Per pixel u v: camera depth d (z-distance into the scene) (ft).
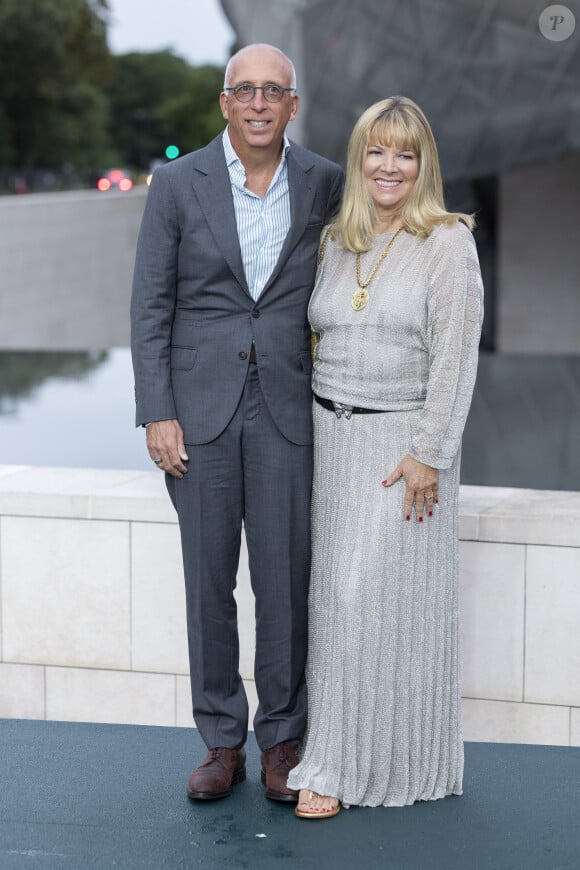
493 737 11.52
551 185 55.06
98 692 12.46
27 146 167.63
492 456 32.71
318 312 9.34
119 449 32.58
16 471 13.43
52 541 12.30
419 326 9.02
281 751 9.71
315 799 9.24
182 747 10.74
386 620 9.17
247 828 9.07
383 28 45.09
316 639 9.59
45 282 62.75
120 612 12.27
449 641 9.46
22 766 10.28
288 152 9.50
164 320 9.48
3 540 12.41
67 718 12.57
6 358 58.44
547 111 44.32
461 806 9.45
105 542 12.19
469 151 46.11
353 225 9.19
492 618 11.37
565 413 39.60
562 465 31.37
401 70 45.44
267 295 9.38
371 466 9.20
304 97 47.52
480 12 43.27
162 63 247.91
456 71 44.65
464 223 9.15
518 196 55.31
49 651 12.50
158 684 12.29
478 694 11.49
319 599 9.55
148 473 13.26
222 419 9.34
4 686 12.67
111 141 228.43
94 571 12.26
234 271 9.29
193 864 8.49
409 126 8.96
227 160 9.39
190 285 9.45
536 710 11.37
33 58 159.94
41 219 62.08
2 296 60.49
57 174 131.75
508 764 10.34
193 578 9.64
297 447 9.51
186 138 241.35
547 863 8.48
